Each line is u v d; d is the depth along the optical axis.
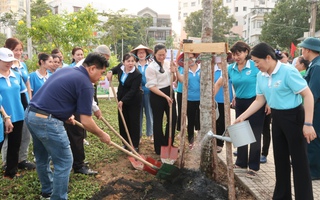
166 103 4.78
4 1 52.62
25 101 4.12
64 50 9.22
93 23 9.49
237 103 4.14
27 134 4.21
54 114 2.85
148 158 4.18
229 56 4.62
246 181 3.75
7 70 3.66
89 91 2.86
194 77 5.06
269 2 62.03
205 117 3.71
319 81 3.66
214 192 3.42
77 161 4.00
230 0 62.91
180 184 3.63
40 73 4.66
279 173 3.07
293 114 2.79
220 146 5.02
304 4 28.02
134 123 4.88
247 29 54.69
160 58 4.65
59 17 8.91
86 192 3.50
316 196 3.38
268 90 2.91
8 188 3.64
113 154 4.85
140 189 3.52
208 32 3.67
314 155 3.80
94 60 2.92
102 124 6.97
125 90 4.92
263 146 4.47
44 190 3.37
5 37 33.62
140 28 38.28
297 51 23.98
